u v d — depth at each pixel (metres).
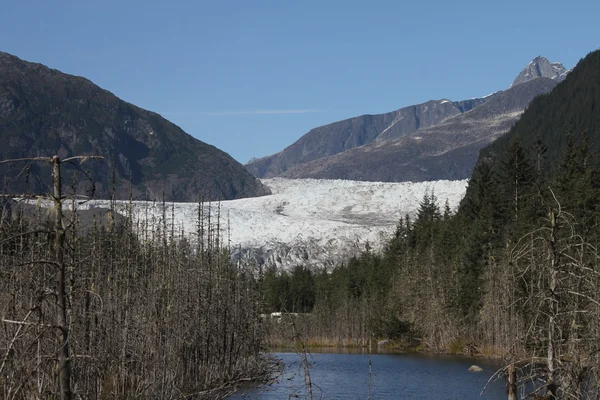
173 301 41.84
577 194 63.00
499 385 51.47
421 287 94.88
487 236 83.75
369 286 120.44
